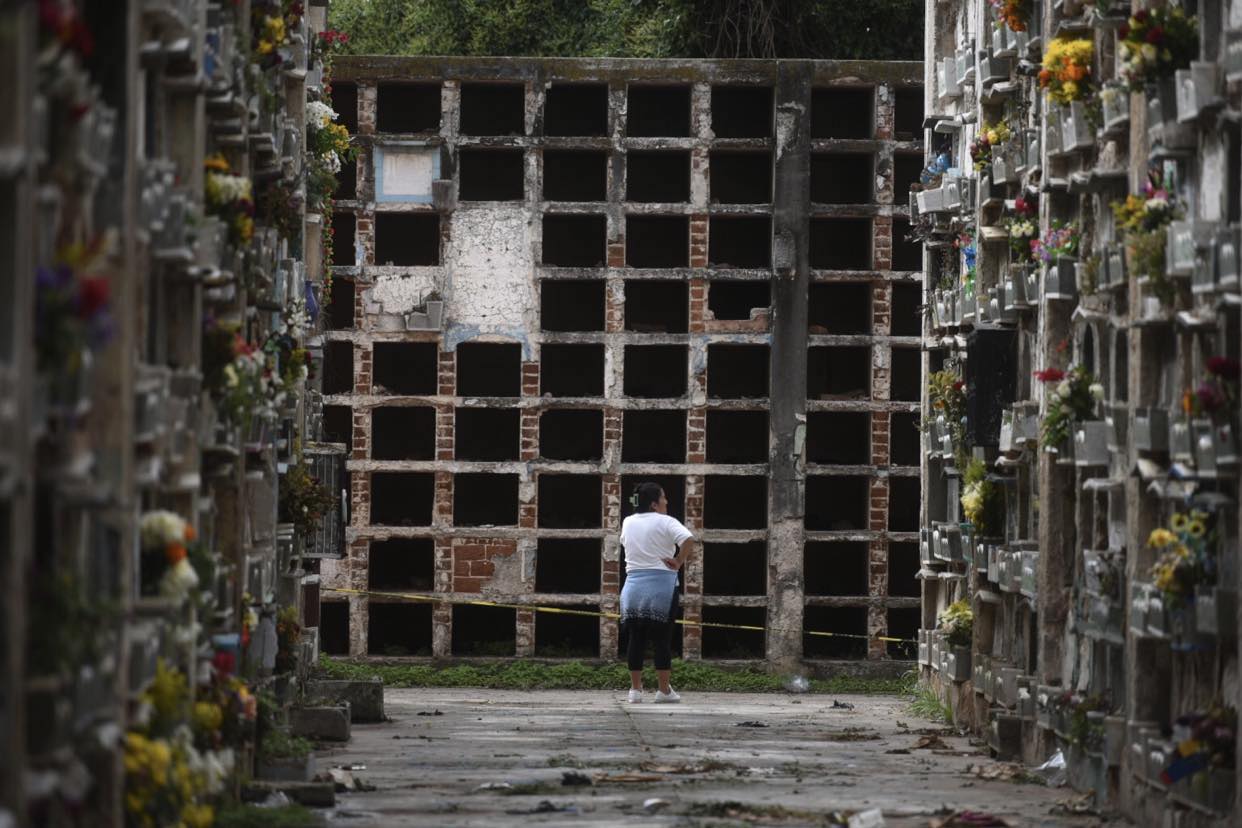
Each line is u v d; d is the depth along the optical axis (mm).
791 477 48312
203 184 20984
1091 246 28922
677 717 39156
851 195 50250
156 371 17469
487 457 49469
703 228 48062
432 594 48219
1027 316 33188
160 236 18297
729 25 53469
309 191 37594
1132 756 24234
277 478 30453
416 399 47969
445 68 48219
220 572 22578
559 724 37125
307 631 40250
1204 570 21531
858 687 47875
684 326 49406
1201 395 20469
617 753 31578
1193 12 22625
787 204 48250
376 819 23188
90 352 13586
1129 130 25672
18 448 11820
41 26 12469
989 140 35375
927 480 42750
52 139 13383
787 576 48375
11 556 12031
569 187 50000
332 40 40188
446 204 48188
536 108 48344
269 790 24094
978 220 36312
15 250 11766
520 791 26203
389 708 40812
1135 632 24094
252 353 23859
